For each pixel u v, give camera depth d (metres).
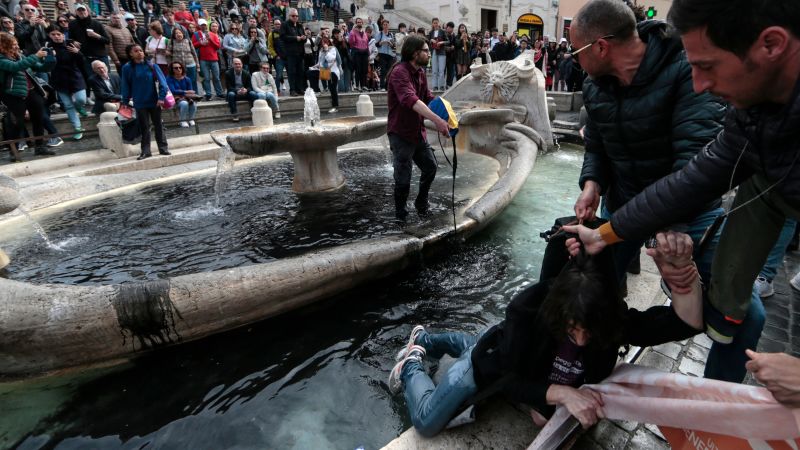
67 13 10.16
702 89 1.11
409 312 3.00
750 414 1.29
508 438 1.82
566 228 1.66
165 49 10.30
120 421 2.14
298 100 12.82
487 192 4.70
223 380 2.40
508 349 1.67
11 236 4.36
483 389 1.74
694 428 1.45
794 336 2.61
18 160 6.98
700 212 1.92
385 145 7.50
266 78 11.49
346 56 14.02
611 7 1.78
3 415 2.15
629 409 1.60
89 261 3.76
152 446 2.01
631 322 1.74
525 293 1.72
